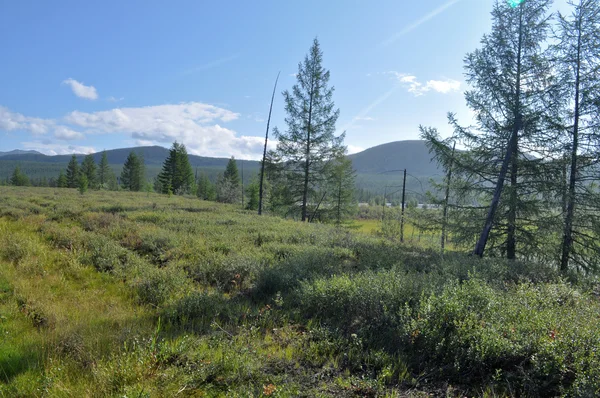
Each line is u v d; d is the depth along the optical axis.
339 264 8.05
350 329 4.76
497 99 11.60
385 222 26.25
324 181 25.34
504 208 12.15
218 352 3.85
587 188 11.57
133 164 72.00
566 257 11.76
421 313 4.41
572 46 11.63
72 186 71.19
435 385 3.47
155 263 8.52
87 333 4.27
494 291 5.36
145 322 4.86
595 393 2.90
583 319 4.19
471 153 12.83
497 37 11.73
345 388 3.31
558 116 10.98
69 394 3.04
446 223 13.78
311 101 24.52
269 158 24.80
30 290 5.80
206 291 6.18
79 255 8.13
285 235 12.02
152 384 3.20
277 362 3.78
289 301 5.89
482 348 3.60
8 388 3.14
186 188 58.91
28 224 11.82
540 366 3.36
